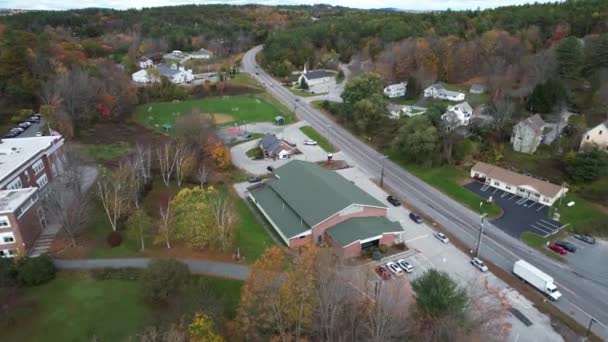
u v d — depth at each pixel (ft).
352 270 156.25
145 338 110.93
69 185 187.73
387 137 310.86
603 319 142.92
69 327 130.62
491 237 191.42
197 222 164.76
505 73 394.93
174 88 424.87
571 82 339.98
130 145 286.66
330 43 638.12
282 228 183.83
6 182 180.04
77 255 165.68
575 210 209.77
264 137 303.48
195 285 144.66
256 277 117.91
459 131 265.13
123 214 186.70
